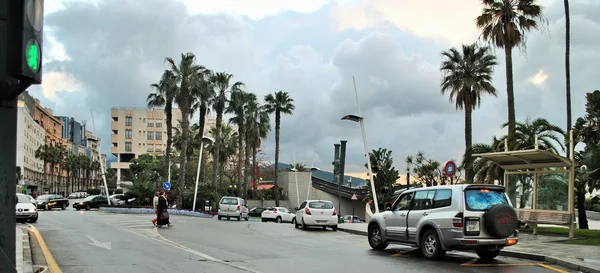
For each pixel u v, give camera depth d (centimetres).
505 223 1207
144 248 1463
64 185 15500
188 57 5247
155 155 12131
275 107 6550
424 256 1303
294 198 6888
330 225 2556
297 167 9225
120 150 12512
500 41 2988
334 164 6038
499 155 1861
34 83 395
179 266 1112
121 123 12612
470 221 1207
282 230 2462
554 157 1744
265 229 2486
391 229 1441
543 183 1855
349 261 1244
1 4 484
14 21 373
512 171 1969
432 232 1278
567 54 2573
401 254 1412
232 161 9144
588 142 2259
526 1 2930
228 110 6347
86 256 1275
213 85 5797
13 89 489
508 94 2977
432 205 1313
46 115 13312
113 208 4919
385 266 1160
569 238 1731
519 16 2948
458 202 1232
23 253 1255
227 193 6775
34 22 384
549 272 1089
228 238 1852
